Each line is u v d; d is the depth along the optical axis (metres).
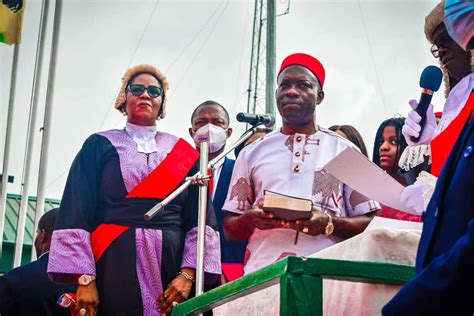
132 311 4.72
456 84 3.97
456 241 2.47
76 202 4.87
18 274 5.45
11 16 7.18
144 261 4.81
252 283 3.11
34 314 5.41
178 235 4.94
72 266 4.73
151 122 5.18
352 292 3.17
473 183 2.59
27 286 5.42
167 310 4.75
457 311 2.29
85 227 4.84
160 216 4.92
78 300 4.71
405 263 3.10
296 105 4.97
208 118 6.24
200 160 4.71
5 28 7.15
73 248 4.77
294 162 4.89
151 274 4.80
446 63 3.93
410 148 4.73
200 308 3.65
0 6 7.16
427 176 3.81
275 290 3.51
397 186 3.89
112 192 4.93
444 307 2.30
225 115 6.30
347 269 2.88
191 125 6.34
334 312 3.25
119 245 4.80
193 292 4.92
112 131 5.17
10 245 9.51
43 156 6.94
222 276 5.48
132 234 4.82
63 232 4.80
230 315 3.96
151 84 5.21
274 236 4.68
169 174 4.98
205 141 4.77
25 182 6.92
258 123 4.98
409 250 3.11
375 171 3.88
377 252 3.10
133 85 5.21
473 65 3.84
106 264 4.79
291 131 5.03
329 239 4.68
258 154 5.02
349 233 4.56
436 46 4.04
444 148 3.81
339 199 4.82
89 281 4.74
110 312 4.73
